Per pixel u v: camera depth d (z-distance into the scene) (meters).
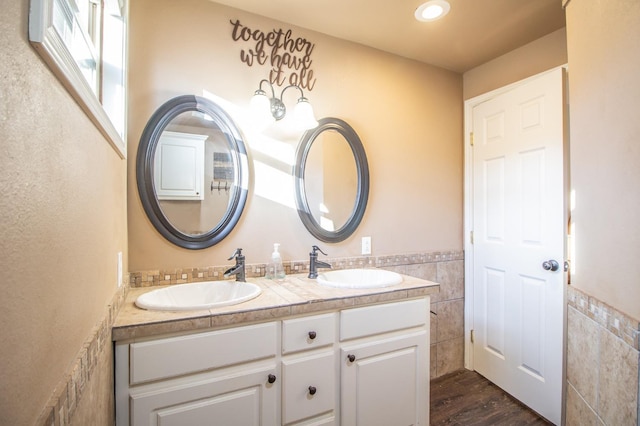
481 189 2.45
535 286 2.04
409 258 2.37
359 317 1.53
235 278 1.76
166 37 1.67
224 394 1.25
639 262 0.97
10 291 0.40
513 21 1.94
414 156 2.41
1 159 0.38
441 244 2.52
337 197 2.10
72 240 0.65
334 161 2.09
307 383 1.41
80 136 0.70
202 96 1.74
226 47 1.80
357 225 2.16
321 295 1.50
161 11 1.66
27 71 0.45
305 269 2.00
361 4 1.78
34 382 0.46
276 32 1.93
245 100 1.84
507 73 2.31
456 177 2.59
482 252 2.43
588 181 1.24
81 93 0.67
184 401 1.19
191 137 1.71
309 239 2.02
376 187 2.26
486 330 2.39
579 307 1.31
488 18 1.91
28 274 0.45
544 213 1.99
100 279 0.91
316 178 2.03
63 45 0.55
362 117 2.21
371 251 2.23
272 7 1.81
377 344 1.57
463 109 2.61
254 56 1.87
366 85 2.23
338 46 2.13
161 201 1.64
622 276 1.05
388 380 1.59
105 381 0.96
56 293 0.56
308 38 2.03
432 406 2.07
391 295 1.59
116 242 1.18
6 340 0.39
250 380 1.29
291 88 1.97
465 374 2.47
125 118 1.40
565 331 1.87
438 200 2.51
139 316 1.20
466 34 2.08
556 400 1.89
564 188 1.88
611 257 1.10
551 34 2.06
